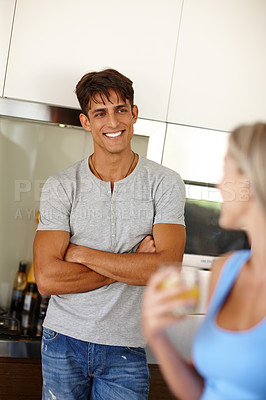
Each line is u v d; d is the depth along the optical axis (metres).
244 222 1.14
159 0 2.56
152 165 2.09
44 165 2.65
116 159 2.01
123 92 2.00
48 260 1.96
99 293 1.95
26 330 2.58
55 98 2.50
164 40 2.58
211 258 2.68
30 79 2.47
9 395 2.44
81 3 2.49
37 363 2.46
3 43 2.43
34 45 2.46
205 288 2.66
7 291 2.69
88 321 1.93
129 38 2.54
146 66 2.57
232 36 2.65
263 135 1.05
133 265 1.92
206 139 2.65
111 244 2.01
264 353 1.03
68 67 2.49
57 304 2.00
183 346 2.62
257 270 1.16
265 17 2.67
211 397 1.11
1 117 2.56
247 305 1.14
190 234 2.66
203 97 2.64
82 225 2.02
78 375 1.97
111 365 1.94
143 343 2.00
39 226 2.04
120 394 1.95
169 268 1.02
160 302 0.99
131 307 1.97
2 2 2.42
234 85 2.67
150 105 2.59
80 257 1.95
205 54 2.63
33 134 2.62
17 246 2.68
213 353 1.09
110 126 1.98
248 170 1.05
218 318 1.18
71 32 2.49
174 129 2.62
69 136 2.65
